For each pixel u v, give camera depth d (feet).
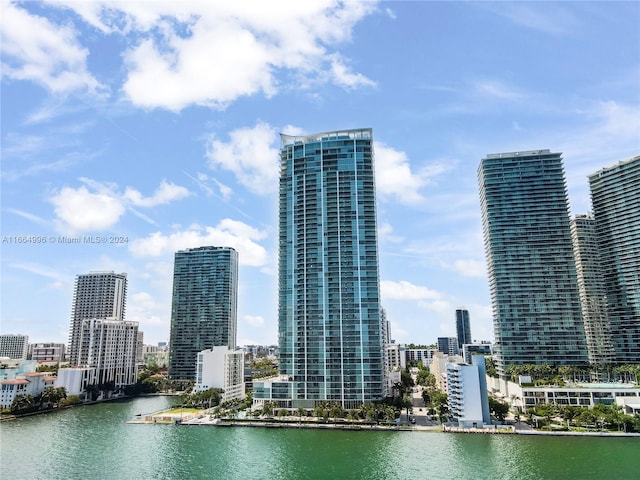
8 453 574.97
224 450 582.76
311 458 541.34
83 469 506.48
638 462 506.89
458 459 527.40
